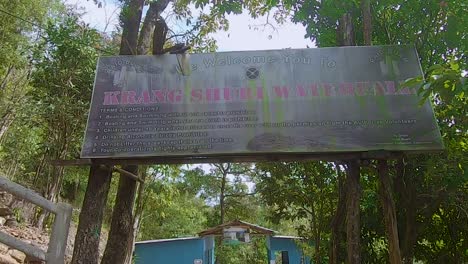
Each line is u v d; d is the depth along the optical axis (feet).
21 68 45.32
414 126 20.59
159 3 29.73
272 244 61.87
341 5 24.21
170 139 20.67
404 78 21.83
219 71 22.47
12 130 51.06
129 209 26.32
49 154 34.09
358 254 20.13
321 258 31.65
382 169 20.76
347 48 22.72
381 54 22.49
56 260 10.21
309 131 20.57
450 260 26.63
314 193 31.24
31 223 41.52
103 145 20.59
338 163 24.04
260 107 21.27
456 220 26.23
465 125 22.75
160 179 50.19
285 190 31.63
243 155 20.81
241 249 86.53
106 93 22.09
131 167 26.94
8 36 42.50
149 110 21.52
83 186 75.15
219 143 20.43
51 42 30.45
